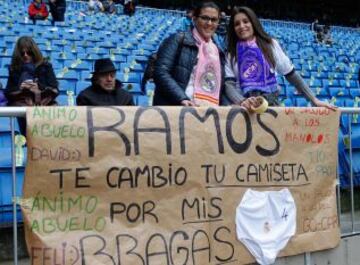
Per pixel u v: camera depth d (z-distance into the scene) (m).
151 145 3.16
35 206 2.87
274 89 4.03
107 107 3.07
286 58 4.10
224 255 3.38
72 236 2.94
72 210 2.95
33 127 2.88
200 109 3.34
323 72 14.43
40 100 4.42
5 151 4.21
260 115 3.58
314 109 3.87
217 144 3.39
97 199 3.01
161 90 3.65
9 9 17.95
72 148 2.96
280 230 3.64
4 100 4.63
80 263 2.94
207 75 3.79
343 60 17.50
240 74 3.99
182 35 3.74
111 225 3.04
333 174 3.98
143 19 19.94
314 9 38.62
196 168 3.30
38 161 2.88
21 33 13.35
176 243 3.21
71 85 8.25
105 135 3.04
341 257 4.12
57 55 11.31
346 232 4.33
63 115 2.95
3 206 3.89
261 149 3.57
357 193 5.24
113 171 3.04
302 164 3.79
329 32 22.44
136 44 14.06
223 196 3.39
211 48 3.82
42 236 2.87
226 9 34.78
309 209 3.82
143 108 3.17
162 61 3.65
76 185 2.96
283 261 3.71
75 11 19.38
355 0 38.84
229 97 3.94
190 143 3.28
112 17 19.39
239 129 3.48
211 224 3.34
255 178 3.54
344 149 5.16
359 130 5.70
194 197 3.29
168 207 3.20
